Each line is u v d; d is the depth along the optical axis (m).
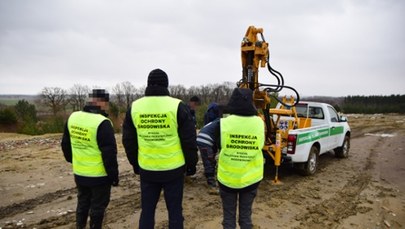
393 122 28.30
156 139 3.39
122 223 4.80
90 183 3.78
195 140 3.47
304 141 7.43
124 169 8.12
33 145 12.01
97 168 3.77
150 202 3.51
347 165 9.37
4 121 21.33
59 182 6.82
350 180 7.70
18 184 6.66
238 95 3.56
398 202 6.23
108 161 3.69
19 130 19.47
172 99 3.47
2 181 6.86
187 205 5.63
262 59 6.73
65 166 8.29
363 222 5.23
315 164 8.12
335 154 10.48
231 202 3.68
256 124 3.57
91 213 3.86
